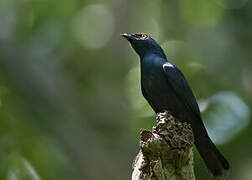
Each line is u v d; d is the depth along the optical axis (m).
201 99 16.03
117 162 14.66
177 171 7.19
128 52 17.09
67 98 15.72
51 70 16.03
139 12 17.81
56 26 17.81
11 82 15.02
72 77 16.62
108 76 16.78
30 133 14.14
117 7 17.56
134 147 15.01
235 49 16.62
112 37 17.25
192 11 18.00
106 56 17.02
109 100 16.28
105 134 15.41
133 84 17.34
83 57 17.33
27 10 17.67
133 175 7.34
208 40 17.38
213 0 17.61
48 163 13.59
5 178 12.88
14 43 15.89
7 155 13.28
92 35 18.22
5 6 17.38
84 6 18.31
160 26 18.34
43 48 17.36
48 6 17.84
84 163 14.31
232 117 14.87
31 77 15.27
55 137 14.47
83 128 14.95
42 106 14.88
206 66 16.84
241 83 16.23
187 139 7.40
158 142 7.14
